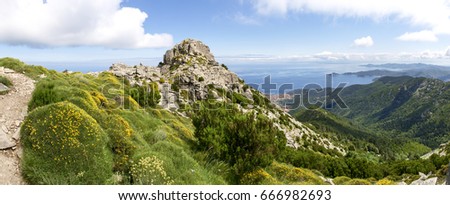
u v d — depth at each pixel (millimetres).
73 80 24531
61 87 16547
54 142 10398
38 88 15648
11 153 10328
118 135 12531
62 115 11188
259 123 19094
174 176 11727
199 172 13609
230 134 18266
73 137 10656
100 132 11844
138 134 15750
